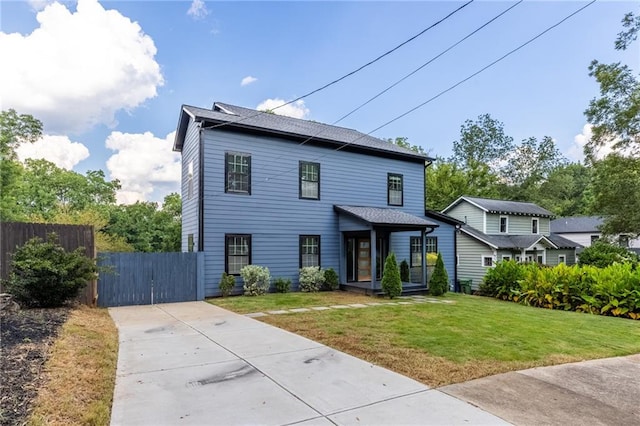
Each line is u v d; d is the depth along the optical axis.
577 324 7.46
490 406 3.32
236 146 11.74
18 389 3.25
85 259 7.48
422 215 16.06
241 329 6.54
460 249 21.08
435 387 3.79
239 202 11.68
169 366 4.45
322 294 11.63
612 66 17.66
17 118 18.91
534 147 35.06
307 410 3.23
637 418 3.13
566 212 38.16
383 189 14.91
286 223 12.55
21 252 6.98
